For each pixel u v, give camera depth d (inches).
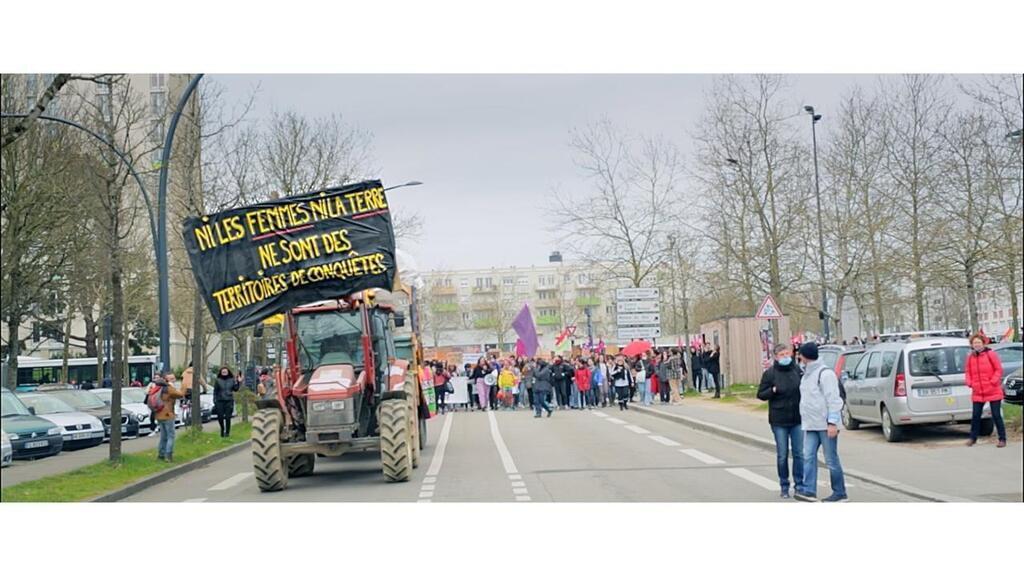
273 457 684.1
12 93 977.5
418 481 711.1
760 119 1647.4
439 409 1806.1
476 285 5447.8
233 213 690.8
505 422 1384.1
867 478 617.6
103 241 1191.6
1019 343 944.9
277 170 1501.0
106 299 1637.6
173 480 818.8
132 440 1241.4
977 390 745.0
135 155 1225.4
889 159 1515.7
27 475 804.6
